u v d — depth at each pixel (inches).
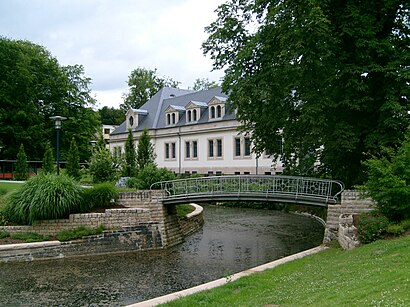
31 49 2080.5
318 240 878.4
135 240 797.9
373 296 282.4
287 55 797.9
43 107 2105.1
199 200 849.5
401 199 559.5
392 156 586.2
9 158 2007.9
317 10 746.8
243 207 1588.3
